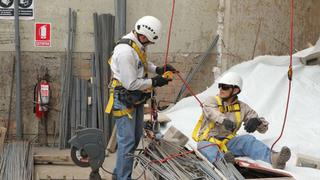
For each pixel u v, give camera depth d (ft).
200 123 15.67
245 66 22.75
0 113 22.58
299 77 21.43
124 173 14.69
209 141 14.98
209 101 15.23
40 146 22.93
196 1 23.54
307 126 18.04
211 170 13.69
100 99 22.59
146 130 17.57
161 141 16.42
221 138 15.21
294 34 24.67
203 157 14.57
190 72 23.85
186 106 21.88
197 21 23.65
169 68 15.64
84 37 22.63
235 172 13.44
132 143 14.58
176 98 23.84
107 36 22.45
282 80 21.03
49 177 18.06
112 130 22.63
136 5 22.99
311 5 25.13
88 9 22.50
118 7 22.44
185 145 16.66
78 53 22.67
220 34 23.90
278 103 20.03
